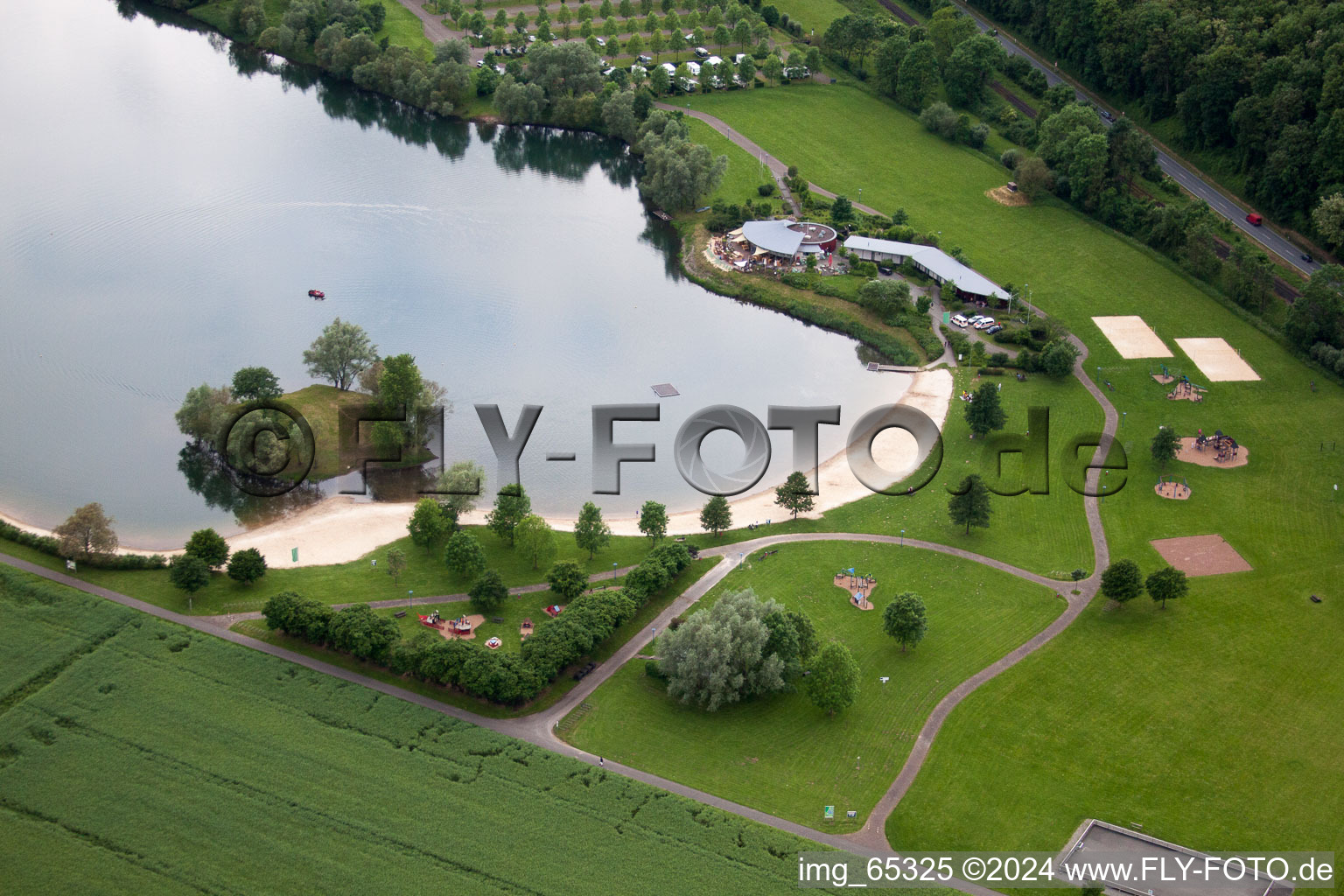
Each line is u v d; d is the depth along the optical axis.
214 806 199.50
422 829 197.50
